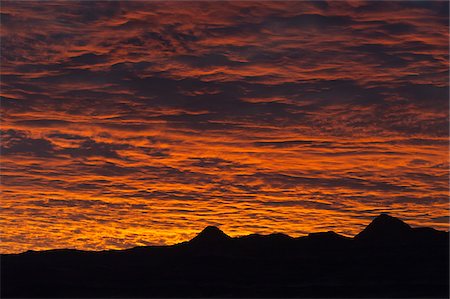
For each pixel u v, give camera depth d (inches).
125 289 3887.8
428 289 3644.2
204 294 3799.2
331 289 3727.9
